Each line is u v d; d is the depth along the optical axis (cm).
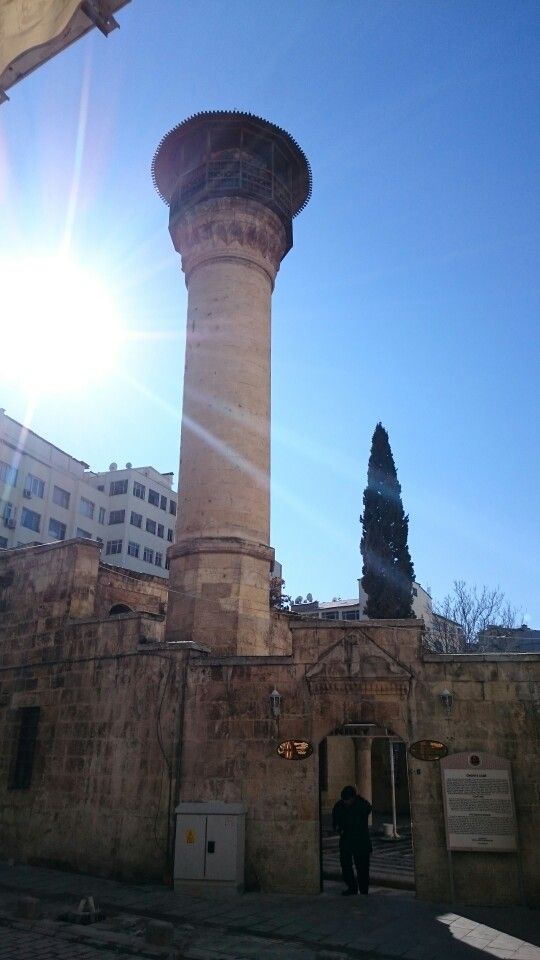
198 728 1738
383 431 3878
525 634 5275
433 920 1336
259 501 2252
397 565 3516
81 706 1977
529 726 1599
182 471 2303
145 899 1484
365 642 1711
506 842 1513
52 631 2162
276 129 2588
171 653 1831
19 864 1916
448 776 1575
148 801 1720
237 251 2466
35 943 1128
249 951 1100
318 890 1566
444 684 1656
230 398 2297
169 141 2669
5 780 2086
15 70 936
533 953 1114
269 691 1723
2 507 6331
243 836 1606
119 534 7688
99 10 871
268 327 2500
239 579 2106
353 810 1627
